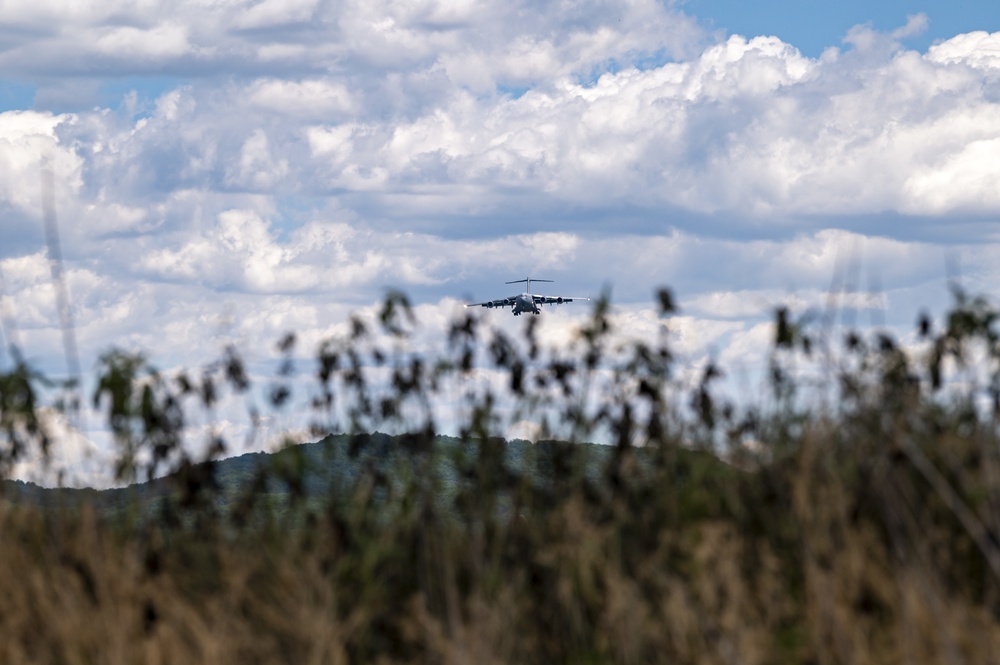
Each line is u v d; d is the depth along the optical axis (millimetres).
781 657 18594
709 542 20312
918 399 23547
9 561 23359
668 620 19344
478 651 19109
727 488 23094
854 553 19453
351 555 23016
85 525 24406
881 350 23828
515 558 22812
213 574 23656
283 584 21969
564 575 21203
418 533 23500
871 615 18547
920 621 18141
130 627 20516
